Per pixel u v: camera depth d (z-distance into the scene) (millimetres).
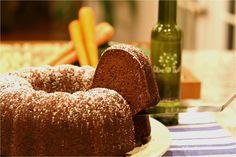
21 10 3928
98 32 1299
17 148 733
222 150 856
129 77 786
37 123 725
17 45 1729
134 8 3447
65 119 722
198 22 2898
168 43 1021
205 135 935
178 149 861
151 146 796
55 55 1262
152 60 1029
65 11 3369
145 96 784
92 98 743
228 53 2033
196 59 1885
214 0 2713
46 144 725
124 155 761
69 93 802
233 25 2486
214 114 1115
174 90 1026
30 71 878
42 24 4043
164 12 1028
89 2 3354
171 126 987
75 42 1229
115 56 791
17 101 747
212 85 1441
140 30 3521
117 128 745
